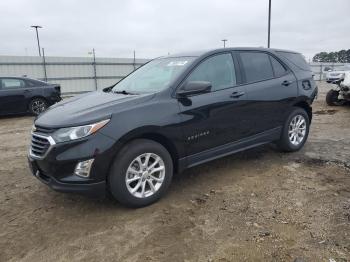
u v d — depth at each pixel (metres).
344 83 11.03
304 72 5.70
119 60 25.17
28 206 3.93
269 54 5.25
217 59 4.52
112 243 3.12
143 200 3.73
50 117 3.70
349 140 6.42
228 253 2.89
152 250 2.99
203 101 4.14
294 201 3.80
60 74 22.75
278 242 3.02
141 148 3.63
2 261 2.91
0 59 20.39
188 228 3.32
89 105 3.79
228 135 4.49
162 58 4.98
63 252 3.01
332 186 4.18
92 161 3.37
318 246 2.93
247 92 4.65
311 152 5.62
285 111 5.25
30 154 3.74
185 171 4.86
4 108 11.34
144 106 3.71
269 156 5.45
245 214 3.55
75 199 4.06
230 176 4.63
